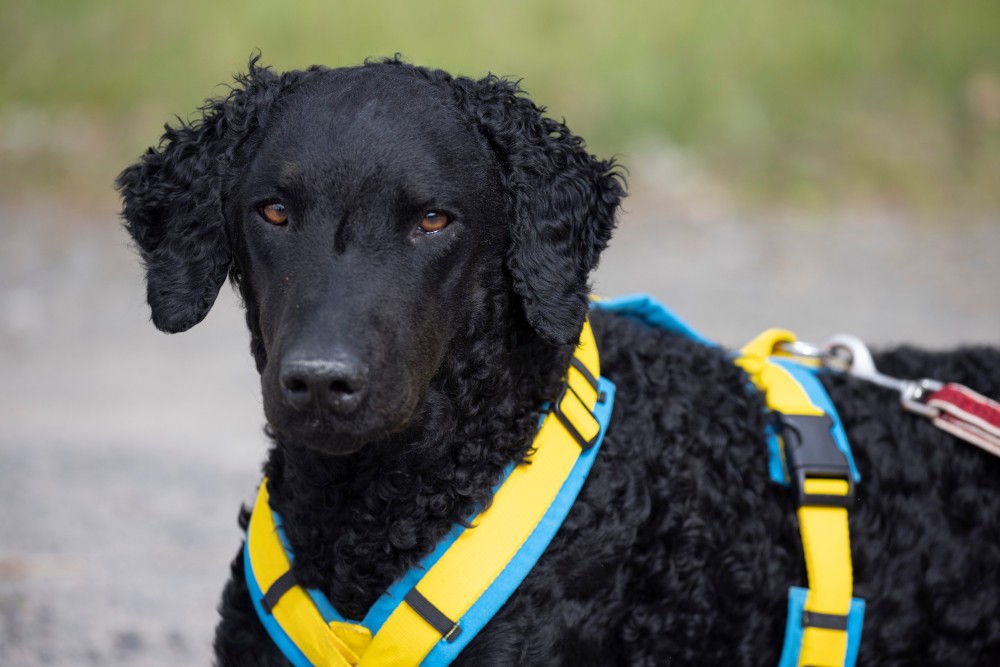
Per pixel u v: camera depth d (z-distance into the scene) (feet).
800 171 57.57
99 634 20.54
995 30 70.44
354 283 12.53
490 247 13.71
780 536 14.75
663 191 55.52
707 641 14.32
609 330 15.56
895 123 61.72
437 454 13.57
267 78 14.21
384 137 13.05
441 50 63.00
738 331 39.60
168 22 65.31
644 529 14.15
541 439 13.87
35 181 54.49
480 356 13.66
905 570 14.87
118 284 45.47
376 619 13.57
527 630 13.37
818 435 14.87
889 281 45.65
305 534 13.96
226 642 14.61
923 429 15.61
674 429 14.69
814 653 14.26
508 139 13.91
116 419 32.68
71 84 61.52
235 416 33.35
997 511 15.34
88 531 25.12
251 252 13.46
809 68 65.05
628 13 67.67
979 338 39.19
